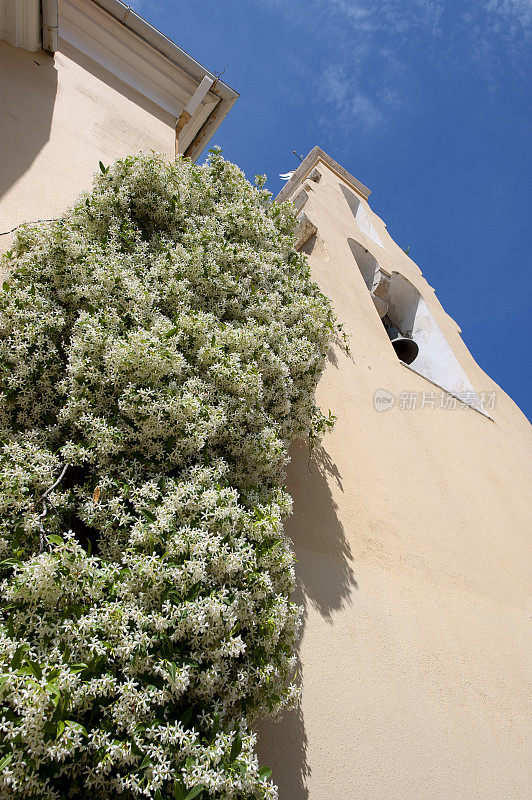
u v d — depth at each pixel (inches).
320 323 146.6
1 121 155.9
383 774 104.0
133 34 223.0
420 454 209.0
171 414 87.9
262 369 115.2
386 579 145.6
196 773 59.0
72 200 151.3
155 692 62.7
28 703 54.3
